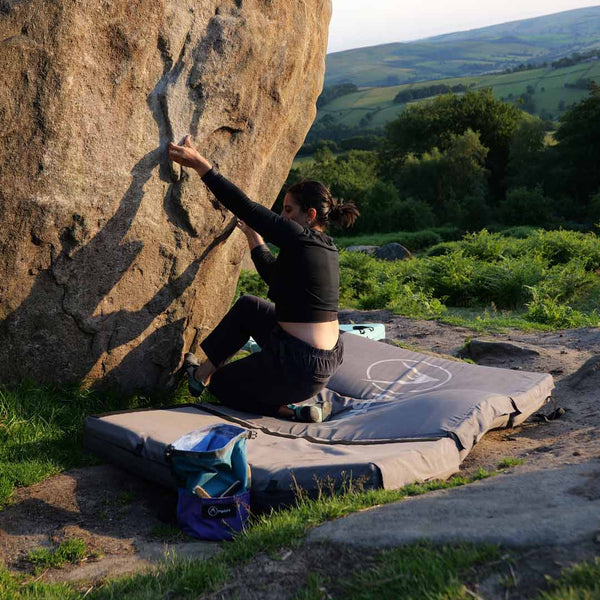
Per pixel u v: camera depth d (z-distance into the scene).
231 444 3.16
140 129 4.02
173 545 3.06
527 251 16.19
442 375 4.76
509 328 8.95
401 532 2.45
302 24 4.83
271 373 3.97
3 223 3.69
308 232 3.97
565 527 2.22
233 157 4.61
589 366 5.35
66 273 4.04
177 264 4.56
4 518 3.22
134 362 4.62
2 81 3.41
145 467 3.51
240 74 4.41
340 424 3.98
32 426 3.96
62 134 3.69
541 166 54.41
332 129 150.25
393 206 52.19
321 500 2.96
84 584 2.72
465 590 1.99
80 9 3.55
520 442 4.05
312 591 2.22
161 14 3.90
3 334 3.98
